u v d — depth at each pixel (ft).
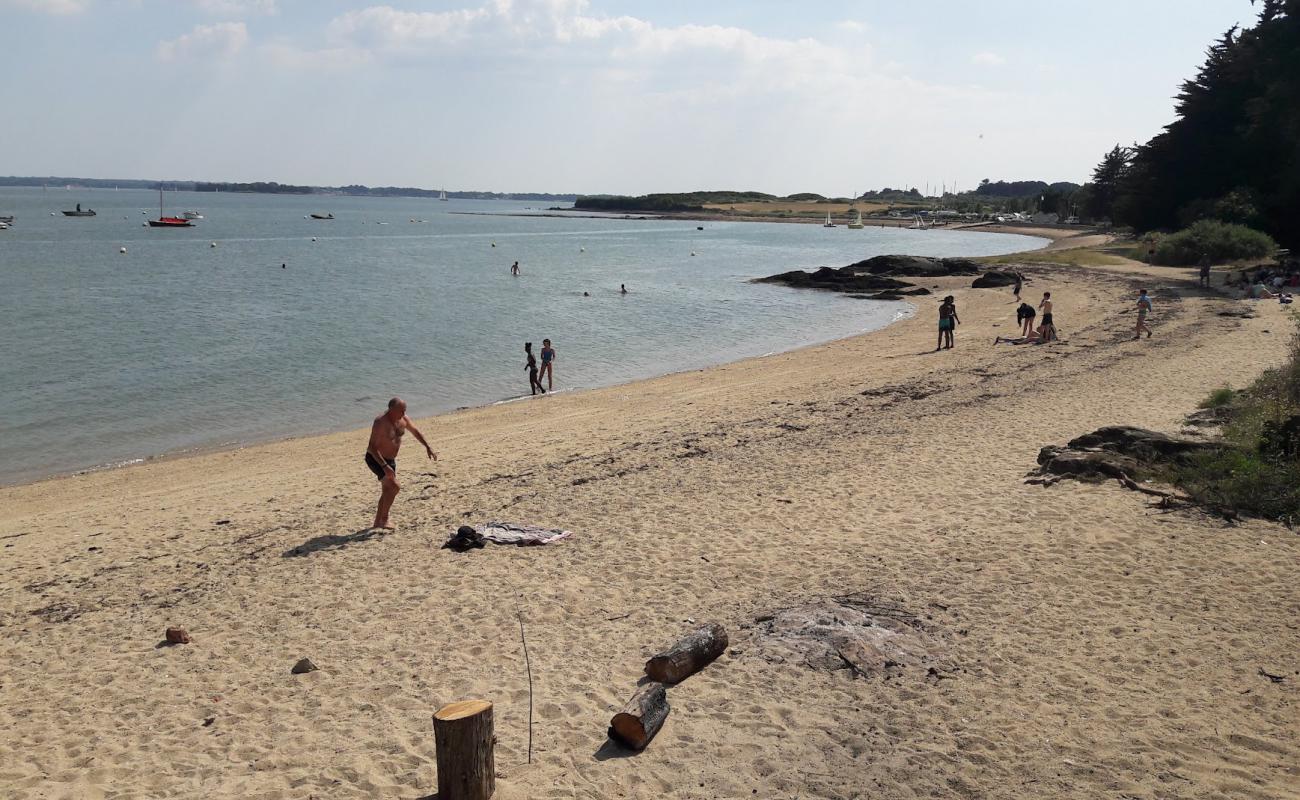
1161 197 210.38
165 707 22.30
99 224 418.31
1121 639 23.45
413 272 211.61
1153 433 41.37
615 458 48.16
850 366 84.23
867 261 194.59
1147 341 81.10
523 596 28.48
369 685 22.84
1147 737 18.83
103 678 24.26
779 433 52.54
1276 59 144.87
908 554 30.68
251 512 42.16
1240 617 24.32
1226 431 40.91
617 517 36.96
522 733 20.06
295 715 21.45
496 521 36.55
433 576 30.78
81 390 80.12
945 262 194.29
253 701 22.30
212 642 26.35
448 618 26.99
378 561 32.86
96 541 38.91
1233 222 173.37
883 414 56.75
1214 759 17.98
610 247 336.49
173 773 19.11
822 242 390.21
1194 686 20.88
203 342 105.81
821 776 17.93
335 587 30.32
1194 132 203.92
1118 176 392.27
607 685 22.17
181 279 183.21
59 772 19.30
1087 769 17.74
